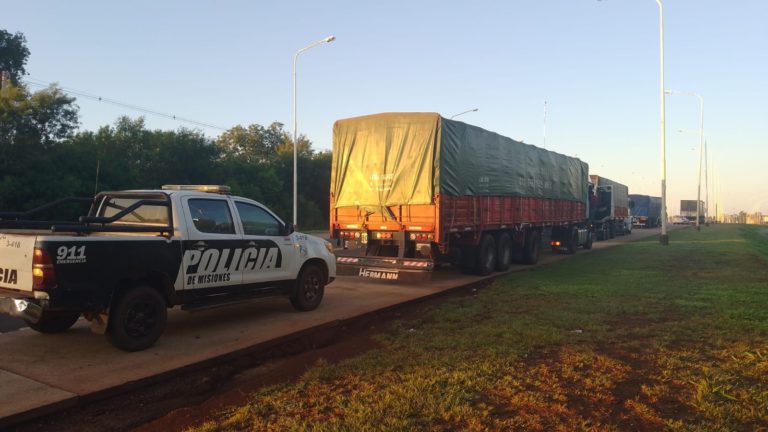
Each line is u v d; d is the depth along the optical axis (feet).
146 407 16.66
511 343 22.13
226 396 16.78
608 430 13.70
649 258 61.21
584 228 79.30
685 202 262.67
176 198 23.43
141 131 122.62
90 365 19.38
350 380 17.74
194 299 23.66
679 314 28.32
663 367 19.04
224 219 25.44
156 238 21.88
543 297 34.19
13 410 14.99
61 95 90.27
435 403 15.25
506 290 37.24
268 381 18.28
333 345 23.71
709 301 32.04
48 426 15.11
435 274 48.21
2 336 23.52
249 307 31.04
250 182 148.66
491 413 14.83
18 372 18.48
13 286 19.52
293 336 24.72
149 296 21.59
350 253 43.06
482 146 46.03
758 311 28.60
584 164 78.84
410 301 33.76
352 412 14.80
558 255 70.79
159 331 21.98
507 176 51.03
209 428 14.02
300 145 217.36
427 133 40.01
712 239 102.58
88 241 19.52
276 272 27.55
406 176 40.52
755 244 93.15
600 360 19.69
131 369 18.94
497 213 49.06
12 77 107.04
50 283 18.51
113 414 16.05
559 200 67.62
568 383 17.38
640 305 30.94
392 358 20.04
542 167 60.90
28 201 80.48
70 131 92.94
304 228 165.07
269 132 224.53
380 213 41.65
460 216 42.45
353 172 42.78
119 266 20.42
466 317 28.14
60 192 83.05
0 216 22.58
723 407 15.02
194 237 23.41
